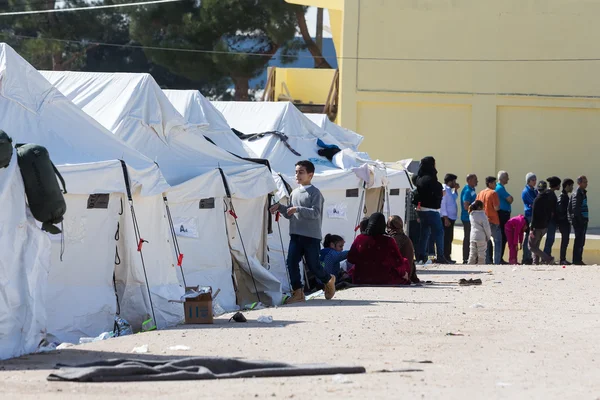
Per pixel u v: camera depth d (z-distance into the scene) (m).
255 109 38.25
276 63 94.56
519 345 15.62
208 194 25.56
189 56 72.00
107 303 20.62
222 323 19.39
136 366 12.52
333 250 29.42
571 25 54.91
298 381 12.05
